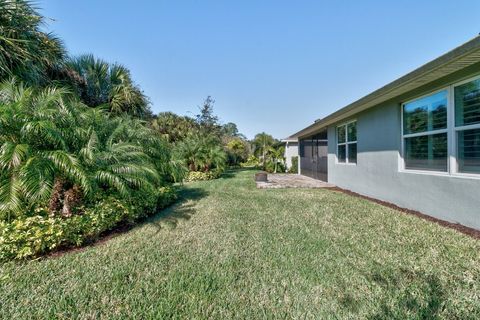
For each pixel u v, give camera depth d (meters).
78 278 2.62
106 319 1.99
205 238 3.83
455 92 4.38
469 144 4.20
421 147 5.35
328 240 3.69
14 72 4.68
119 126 5.25
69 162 3.44
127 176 4.32
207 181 12.27
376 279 2.54
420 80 4.66
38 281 2.57
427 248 3.32
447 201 4.57
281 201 6.80
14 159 3.05
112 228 4.32
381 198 6.67
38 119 3.62
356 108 7.18
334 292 2.33
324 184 10.62
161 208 5.84
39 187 3.11
